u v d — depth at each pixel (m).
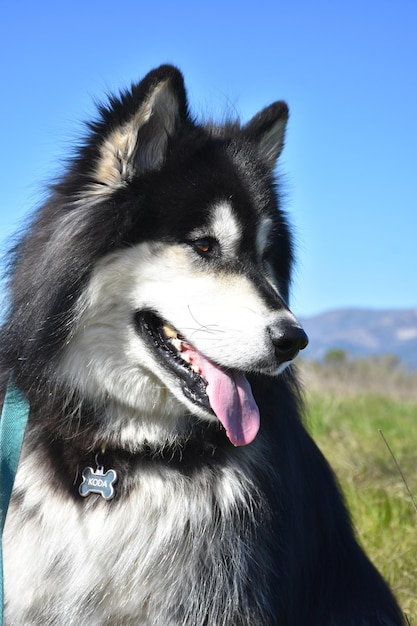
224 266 0.98
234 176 1.00
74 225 0.94
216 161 1.00
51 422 0.95
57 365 0.95
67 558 0.92
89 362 0.96
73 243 0.94
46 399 0.95
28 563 0.93
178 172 0.98
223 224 0.98
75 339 0.95
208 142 1.01
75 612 0.92
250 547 0.93
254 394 0.98
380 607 1.05
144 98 0.95
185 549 0.93
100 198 0.95
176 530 0.93
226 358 0.95
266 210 1.02
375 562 1.24
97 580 0.92
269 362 0.95
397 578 1.21
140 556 0.92
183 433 0.96
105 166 0.96
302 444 1.03
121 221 0.95
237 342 0.95
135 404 0.96
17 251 0.99
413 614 1.14
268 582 0.93
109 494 0.93
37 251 0.96
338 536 1.04
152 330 0.97
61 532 0.93
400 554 1.25
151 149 0.98
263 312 0.95
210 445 0.96
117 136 0.96
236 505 0.94
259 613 0.93
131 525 0.93
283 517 0.96
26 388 0.95
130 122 0.95
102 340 0.96
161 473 0.94
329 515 1.04
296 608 0.97
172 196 0.96
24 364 0.95
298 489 0.99
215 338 0.95
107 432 0.95
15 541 0.94
